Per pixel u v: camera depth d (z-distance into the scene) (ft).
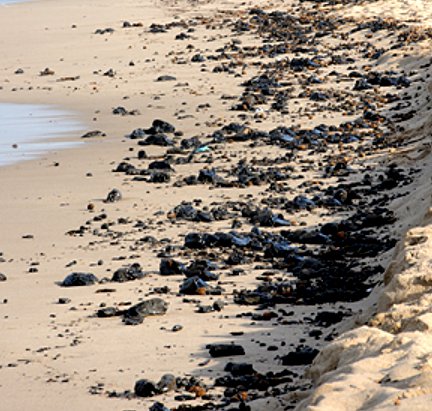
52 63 191.62
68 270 71.97
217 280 68.13
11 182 104.01
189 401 45.68
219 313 60.49
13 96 162.61
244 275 69.26
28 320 60.34
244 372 49.16
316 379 42.19
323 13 223.51
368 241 75.77
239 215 87.25
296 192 95.35
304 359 50.26
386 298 48.65
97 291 65.92
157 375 49.60
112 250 77.25
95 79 173.88
